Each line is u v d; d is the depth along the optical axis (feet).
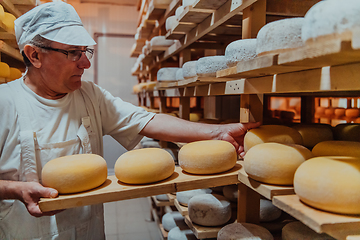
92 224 4.09
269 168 2.46
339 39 1.46
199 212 4.17
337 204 1.83
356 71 1.72
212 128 4.00
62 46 3.39
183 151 3.25
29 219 3.54
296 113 10.46
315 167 2.03
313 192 1.93
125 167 2.90
